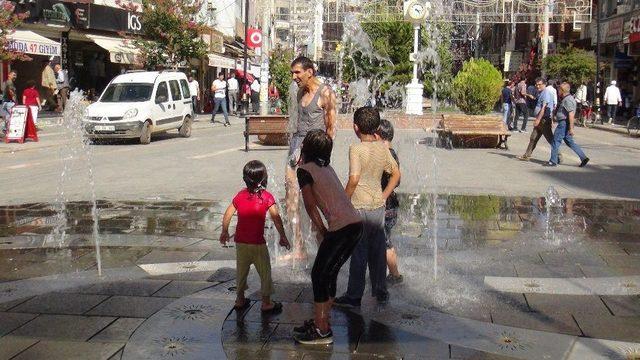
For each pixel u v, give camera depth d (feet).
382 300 18.95
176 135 78.07
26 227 28.81
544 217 31.04
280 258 23.26
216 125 95.25
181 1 94.58
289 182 23.15
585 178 43.80
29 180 42.45
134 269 22.17
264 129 58.70
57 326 16.81
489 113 68.28
